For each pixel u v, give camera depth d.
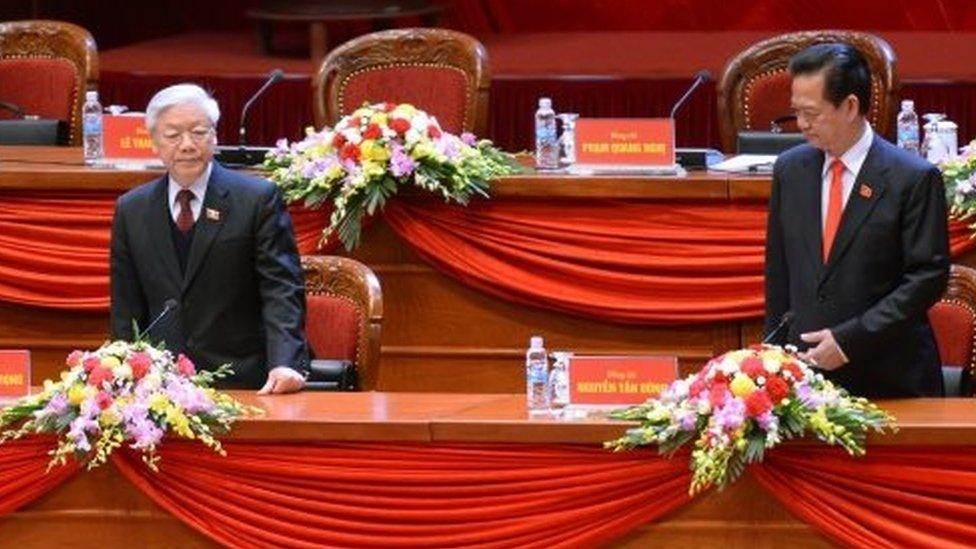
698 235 19.34
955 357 17.06
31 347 20.27
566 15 33.03
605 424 13.95
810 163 15.80
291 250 16.72
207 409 14.28
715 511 13.98
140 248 16.69
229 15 34.03
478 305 19.77
